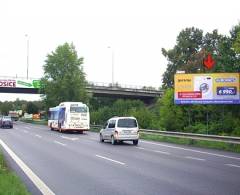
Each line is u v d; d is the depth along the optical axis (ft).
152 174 53.88
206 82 143.43
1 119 223.51
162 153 83.56
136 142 110.01
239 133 142.82
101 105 387.55
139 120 190.70
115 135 108.37
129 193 40.83
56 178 50.47
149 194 40.24
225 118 153.99
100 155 78.84
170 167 61.11
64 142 114.83
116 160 70.28
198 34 300.61
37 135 150.41
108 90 318.45
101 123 221.25
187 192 41.27
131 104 245.86
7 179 40.96
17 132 171.83
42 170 57.62
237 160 71.00
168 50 297.33
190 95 145.28
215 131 150.82
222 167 61.21
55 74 295.28
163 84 290.35
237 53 145.59
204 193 40.70
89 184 46.11
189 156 77.71
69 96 288.92
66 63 294.87
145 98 347.56
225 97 141.90
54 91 289.74
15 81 294.46
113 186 44.80
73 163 65.92
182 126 168.35
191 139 110.22
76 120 172.65
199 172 55.83
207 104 154.40
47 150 89.20
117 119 109.70
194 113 167.53
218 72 150.82
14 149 90.84
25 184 45.93
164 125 170.91
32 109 474.08
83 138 134.51
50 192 41.16
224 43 159.22
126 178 50.47
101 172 55.72
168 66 291.58
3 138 130.41
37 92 325.83
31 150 88.79
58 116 183.62
